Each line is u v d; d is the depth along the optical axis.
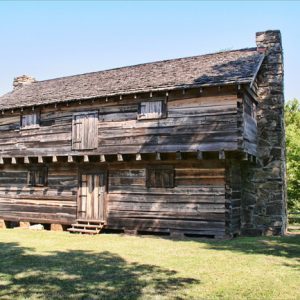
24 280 7.60
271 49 15.91
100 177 16.20
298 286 7.11
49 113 17.08
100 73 19.20
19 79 22.50
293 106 28.34
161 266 8.81
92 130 15.73
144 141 14.54
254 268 8.58
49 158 16.98
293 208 23.03
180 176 14.48
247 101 14.15
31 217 17.86
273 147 15.39
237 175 14.98
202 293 6.68
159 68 16.81
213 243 12.34
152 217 14.78
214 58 16.25
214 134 13.36
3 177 19.03
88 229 15.82
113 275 7.98
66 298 6.46
